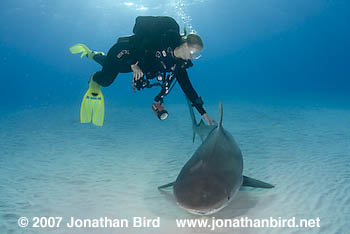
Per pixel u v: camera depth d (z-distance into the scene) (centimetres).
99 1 3144
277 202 398
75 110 1731
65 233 328
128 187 473
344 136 854
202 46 327
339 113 1452
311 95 3409
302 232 321
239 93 3947
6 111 1864
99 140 861
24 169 584
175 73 364
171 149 743
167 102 2348
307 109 1652
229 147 376
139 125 1136
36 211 389
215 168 322
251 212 369
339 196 415
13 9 3556
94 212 382
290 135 883
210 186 294
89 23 4253
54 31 5012
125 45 347
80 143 822
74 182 503
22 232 332
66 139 880
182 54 338
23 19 4025
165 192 443
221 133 390
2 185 492
